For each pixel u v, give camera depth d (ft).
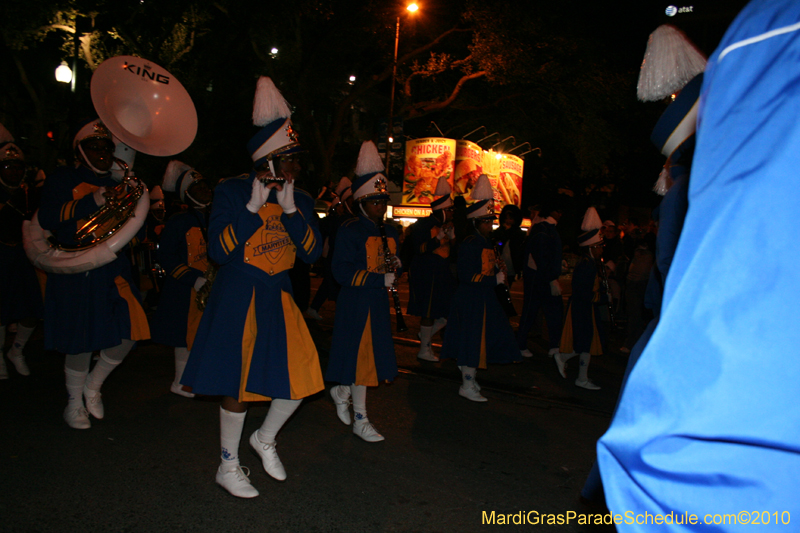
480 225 17.71
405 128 101.65
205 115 65.51
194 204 16.17
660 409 2.49
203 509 10.10
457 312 17.63
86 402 14.17
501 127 86.12
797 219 2.22
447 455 13.32
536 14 62.80
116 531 9.22
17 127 67.67
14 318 16.87
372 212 14.25
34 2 44.75
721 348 2.33
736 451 2.34
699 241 2.45
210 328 10.22
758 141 2.33
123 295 13.62
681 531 2.41
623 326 35.55
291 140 10.02
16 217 16.66
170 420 14.37
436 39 69.26
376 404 16.87
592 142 73.87
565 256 86.28
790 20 2.39
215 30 62.80
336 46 69.92
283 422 11.25
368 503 10.75
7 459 11.58
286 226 10.46
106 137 12.78
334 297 26.71
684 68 5.87
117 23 53.36
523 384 20.44
